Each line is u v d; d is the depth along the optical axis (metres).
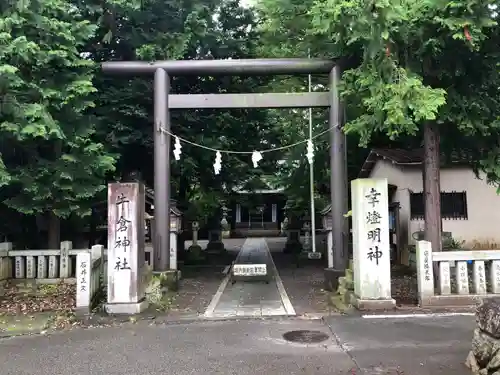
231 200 25.19
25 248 13.79
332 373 5.71
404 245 15.66
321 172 21.61
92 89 11.39
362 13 8.10
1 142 11.37
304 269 16.77
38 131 10.00
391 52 8.84
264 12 14.05
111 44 14.00
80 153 11.59
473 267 9.26
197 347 6.91
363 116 9.79
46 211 12.57
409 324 7.86
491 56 8.95
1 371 6.00
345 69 12.06
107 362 6.29
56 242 12.64
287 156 20.98
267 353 6.56
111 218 9.23
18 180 10.88
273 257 21.66
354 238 9.41
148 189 14.49
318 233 22.41
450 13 8.05
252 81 16.62
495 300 5.64
